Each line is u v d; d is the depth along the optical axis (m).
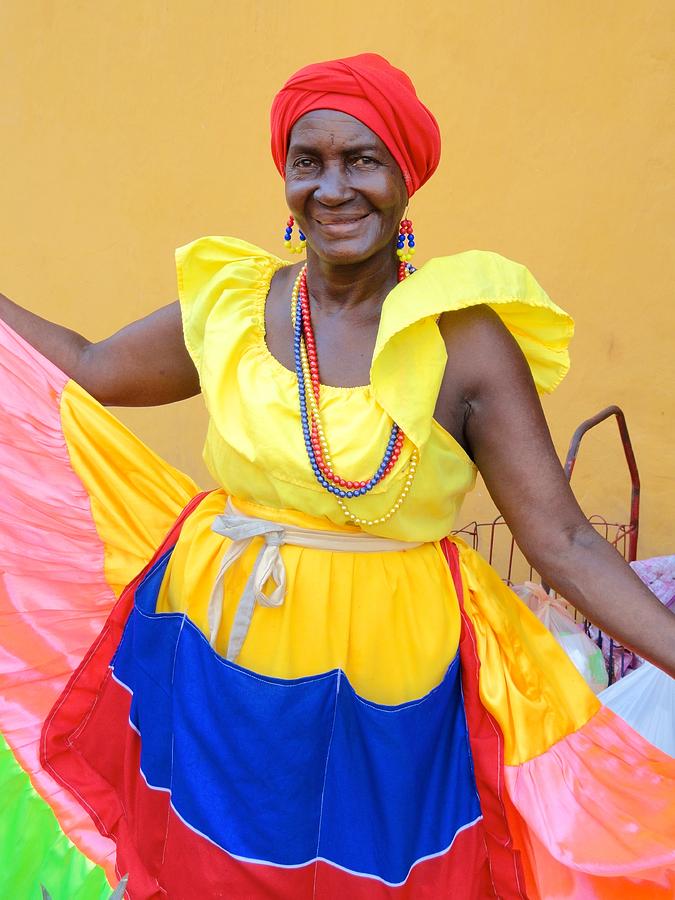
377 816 1.69
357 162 1.59
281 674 1.68
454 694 1.76
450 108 4.78
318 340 1.68
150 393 2.06
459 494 1.73
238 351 1.71
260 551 1.70
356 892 1.70
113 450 2.04
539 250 4.63
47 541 2.08
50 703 2.03
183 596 1.81
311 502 1.64
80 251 6.21
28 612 2.07
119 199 5.97
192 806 1.70
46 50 6.14
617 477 4.51
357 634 1.68
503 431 1.65
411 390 1.58
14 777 1.97
